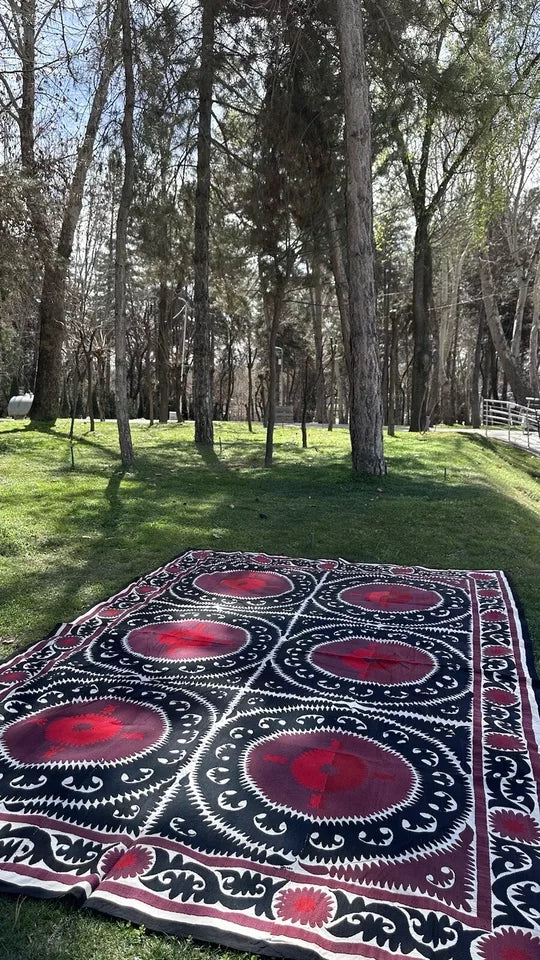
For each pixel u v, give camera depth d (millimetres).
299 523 7320
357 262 9812
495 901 2107
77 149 13969
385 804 2570
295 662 3824
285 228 12328
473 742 3027
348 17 9211
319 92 11250
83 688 3457
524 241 28641
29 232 12250
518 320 26641
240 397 45438
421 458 12867
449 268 30734
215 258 15836
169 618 4473
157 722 3137
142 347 33719
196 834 2375
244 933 1965
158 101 11344
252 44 11969
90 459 11227
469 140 15969
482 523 7480
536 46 14445
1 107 13164
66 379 25094
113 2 10445
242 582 5285
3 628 4266
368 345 10023
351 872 2215
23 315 15680
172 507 7836
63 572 5410
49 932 1975
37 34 13438
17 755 2842
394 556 6180
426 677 3674
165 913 2033
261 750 2918
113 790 2613
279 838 2365
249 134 14172
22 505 7504
